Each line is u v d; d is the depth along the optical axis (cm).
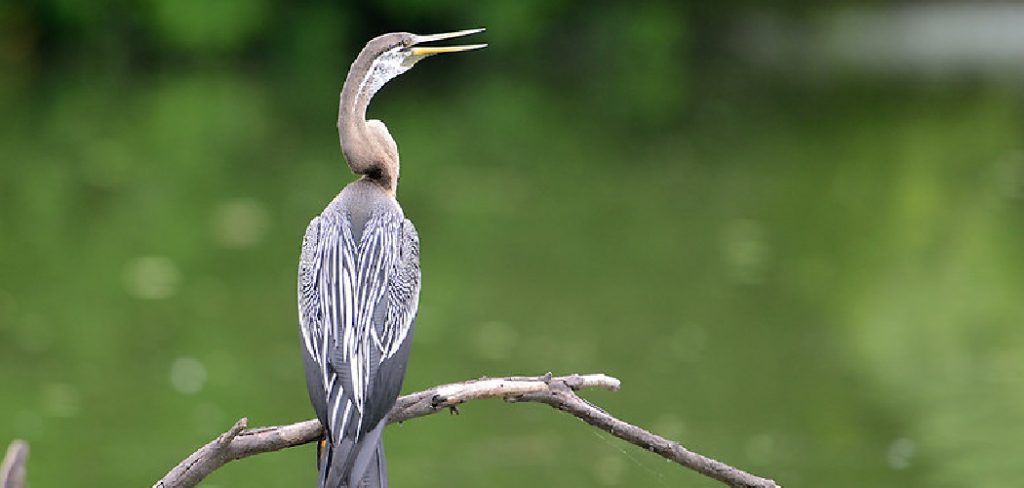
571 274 1688
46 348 1411
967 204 2077
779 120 2912
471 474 1113
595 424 533
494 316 1508
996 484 1101
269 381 1333
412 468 1127
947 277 1686
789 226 1938
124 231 1884
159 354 1404
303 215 1973
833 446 1177
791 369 1360
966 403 1273
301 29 4056
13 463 404
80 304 1551
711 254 1781
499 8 4153
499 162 2400
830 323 1500
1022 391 1298
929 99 3216
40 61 3794
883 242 1856
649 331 1462
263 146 2545
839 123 2858
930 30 5078
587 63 4156
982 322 1519
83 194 2111
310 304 564
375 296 560
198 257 1748
